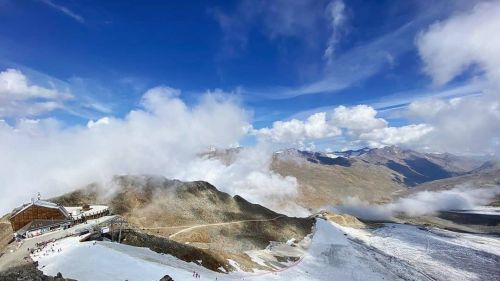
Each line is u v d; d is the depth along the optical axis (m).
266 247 175.38
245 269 127.81
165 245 116.19
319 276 142.00
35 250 93.38
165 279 70.50
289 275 135.00
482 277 149.88
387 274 151.25
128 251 98.62
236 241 172.12
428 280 144.50
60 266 75.75
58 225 127.12
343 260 170.25
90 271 75.38
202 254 121.12
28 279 58.53
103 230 112.62
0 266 81.81
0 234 135.38
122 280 74.94
